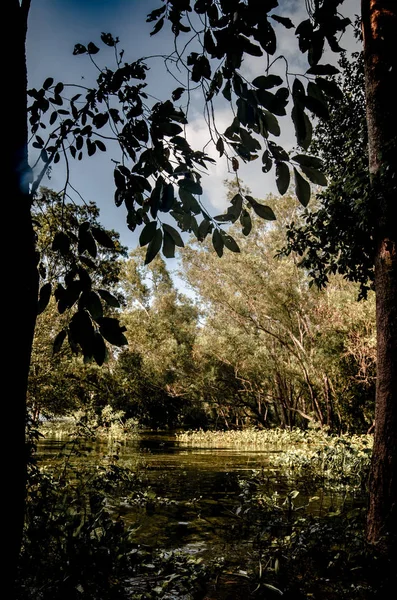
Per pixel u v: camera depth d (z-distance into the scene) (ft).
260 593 12.26
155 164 7.38
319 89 5.42
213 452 58.80
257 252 77.10
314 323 72.33
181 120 7.32
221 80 6.93
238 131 6.74
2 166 3.40
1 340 3.26
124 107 8.06
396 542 13.73
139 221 7.63
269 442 75.87
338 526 15.67
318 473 34.94
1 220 3.35
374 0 18.19
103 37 7.80
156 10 7.34
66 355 42.57
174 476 35.53
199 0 6.64
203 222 6.93
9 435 3.27
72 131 8.30
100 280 32.86
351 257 24.93
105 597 11.40
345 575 13.03
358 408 71.92
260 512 20.21
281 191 5.93
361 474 30.91
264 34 5.55
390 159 16.96
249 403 99.96
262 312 79.10
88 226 5.65
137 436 86.22
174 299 124.26
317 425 76.89
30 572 11.39
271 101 5.56
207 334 92.68
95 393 71.61
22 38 3.82
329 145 34.78
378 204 17.37
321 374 73.61
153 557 15.24
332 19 5.47
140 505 23.73
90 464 33.94
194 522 20.71
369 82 18.30
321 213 25.16
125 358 92.79
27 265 3.59
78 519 13.19
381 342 16.25
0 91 3.48
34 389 43.68
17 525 3.34
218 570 13.93
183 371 100.73
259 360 82.12
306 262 28.94
